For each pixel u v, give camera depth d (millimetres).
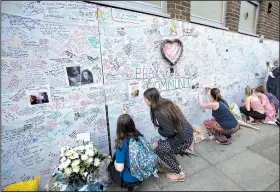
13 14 1567
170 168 2154
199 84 3184
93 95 2113
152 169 1849
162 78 2660
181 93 2941
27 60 1692
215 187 1963
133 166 1727
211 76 3377
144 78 2477
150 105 1927
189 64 2953
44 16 1703
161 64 2607
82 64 1978
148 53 2445
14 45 1613
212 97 2781
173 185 2025
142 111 2547
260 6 4355
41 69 1771
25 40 1652
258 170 2217
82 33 1919
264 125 3625
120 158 1731
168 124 1845
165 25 2535
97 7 1960
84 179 1771
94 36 1996
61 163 1758
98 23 1995
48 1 1699
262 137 3076
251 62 4305
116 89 2264
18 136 1778
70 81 1938
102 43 2062
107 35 2080
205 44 3125
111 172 1911
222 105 2703
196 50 3006
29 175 1914
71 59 1904
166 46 2562
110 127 2316
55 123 1946
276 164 2328
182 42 2779
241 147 2758
